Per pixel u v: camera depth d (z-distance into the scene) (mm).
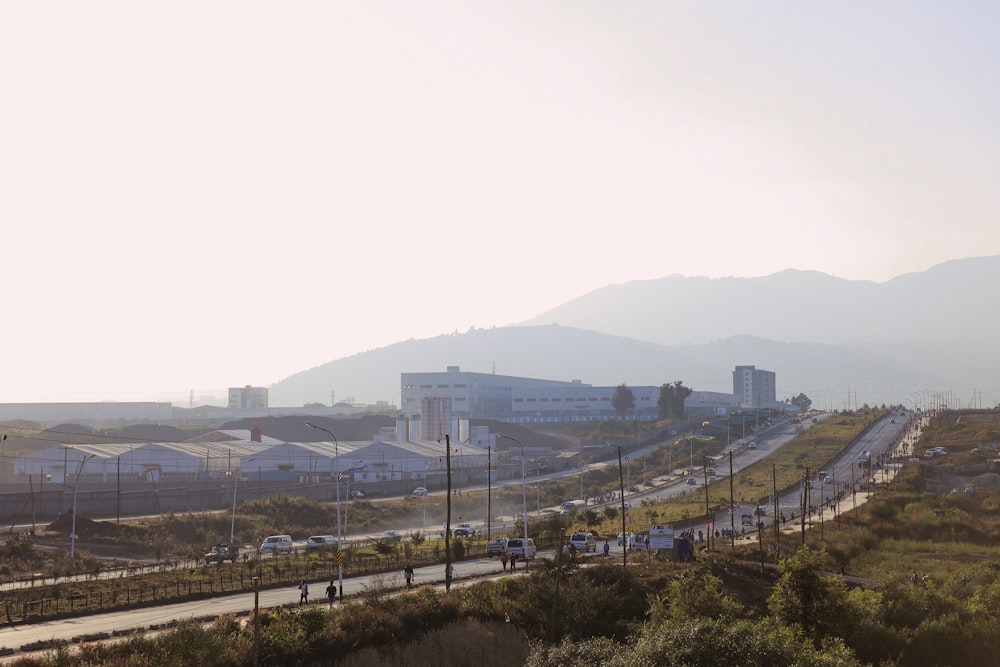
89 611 75625
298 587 88875
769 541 129375
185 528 140625
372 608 69562
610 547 124000
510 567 102312
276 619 63969
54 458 191375
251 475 196250
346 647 62594
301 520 155625
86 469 188875
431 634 66500
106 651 55906
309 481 197750
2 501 146625
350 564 103750
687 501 190625
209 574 96750
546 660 47500
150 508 158875
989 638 68188
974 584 88750
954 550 130250
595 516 149750
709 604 64312
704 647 44406
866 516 159250
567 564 78312
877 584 92688
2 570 102250
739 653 44406
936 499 172750
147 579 92250
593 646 47500
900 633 69062
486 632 67875
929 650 66500
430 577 94000
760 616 80750
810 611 65688
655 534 109875
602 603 73938
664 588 84062
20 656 55375
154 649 55781
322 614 64812
